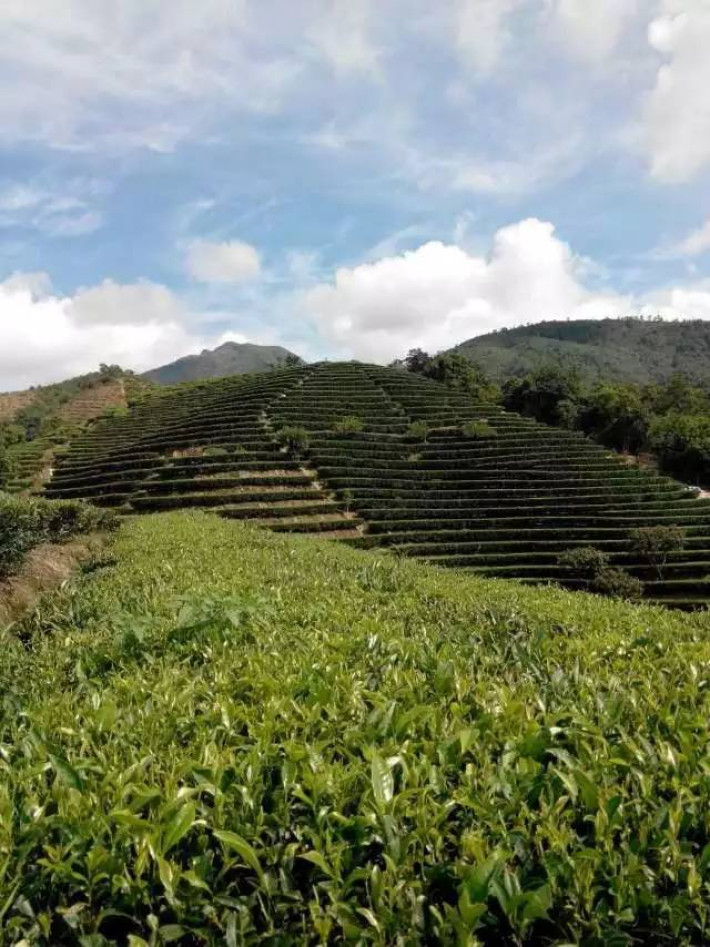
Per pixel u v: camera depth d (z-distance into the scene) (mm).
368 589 8305
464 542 43000
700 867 2371
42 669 4926
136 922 2225
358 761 2896
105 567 10906
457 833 2602
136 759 3037
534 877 2328
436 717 3408
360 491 49375
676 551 40156
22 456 68250
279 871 2342
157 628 5426
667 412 92250
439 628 5934
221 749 3188
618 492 51375
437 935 2096
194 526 17719
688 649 5141
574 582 37156
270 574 8891
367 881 2277
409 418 69125
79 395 117812
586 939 2131
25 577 12797
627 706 3676
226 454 54531
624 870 2285
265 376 92938
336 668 4215
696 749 3133
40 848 2512
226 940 2090
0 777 2980
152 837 2320
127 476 52031
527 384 102188
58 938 2232
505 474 54312
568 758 2861
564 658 5059
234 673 4410
